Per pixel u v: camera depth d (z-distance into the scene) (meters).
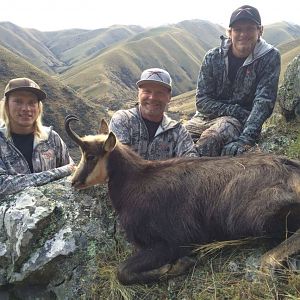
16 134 1.61
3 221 1.40
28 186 1.49
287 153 1.65
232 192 1.12
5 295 1.38
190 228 1.16
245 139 1.64
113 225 1.41
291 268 1.00
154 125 1.61
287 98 1.86
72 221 1.39
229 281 1.09
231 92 1.78
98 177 1.28
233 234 1.12
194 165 1.23
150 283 1.18
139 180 1.25
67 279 1.30
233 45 1.71
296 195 1.03
